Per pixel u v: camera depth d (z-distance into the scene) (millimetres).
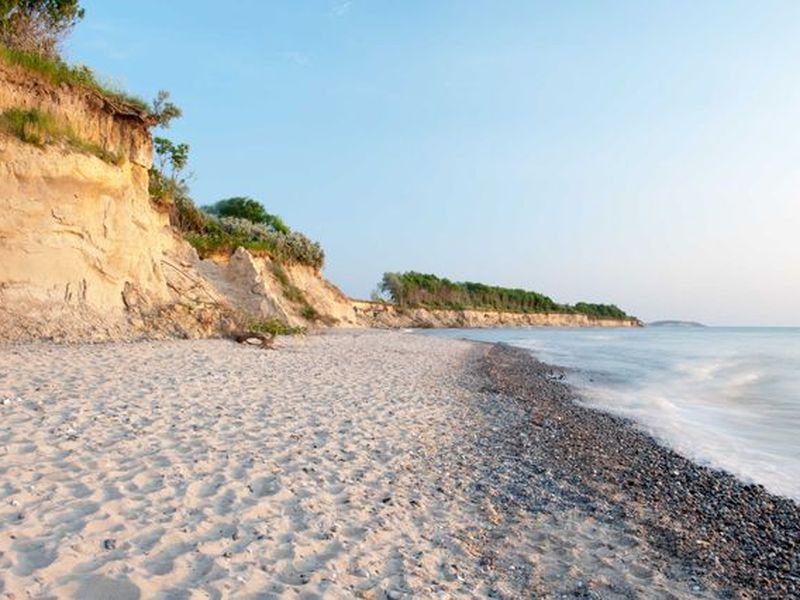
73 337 15031
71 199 16094
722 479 8883
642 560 5746
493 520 6418
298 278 43531
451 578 4938
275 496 5977
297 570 4574
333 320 43125
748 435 12094
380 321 78312
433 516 6289
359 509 6074
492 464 8617
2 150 14492
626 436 11641
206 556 4523
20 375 9797
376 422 10070
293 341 24141
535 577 5180
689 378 23109
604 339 62250
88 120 17875
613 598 4922
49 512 4848
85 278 16484
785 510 7574
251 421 8844
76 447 6504
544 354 35344
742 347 48781
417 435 9648
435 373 18812
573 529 6414
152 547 4523
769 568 5773
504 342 48844
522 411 13375
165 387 10312
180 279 22594
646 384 20891
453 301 116812
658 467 9391
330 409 10555
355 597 4309
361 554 5062
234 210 54875
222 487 5980
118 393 9359
